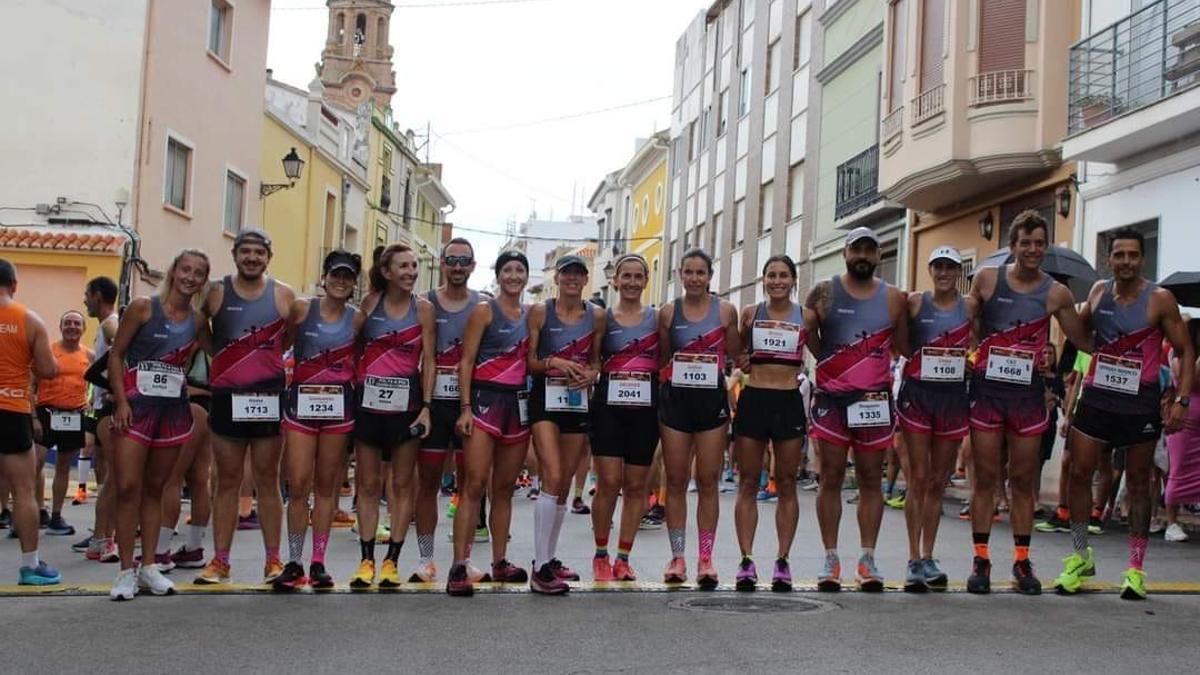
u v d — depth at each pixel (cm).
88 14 1964
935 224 1938
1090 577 738
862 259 709
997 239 1736
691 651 538
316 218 3031
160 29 2012
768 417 718
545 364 709
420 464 716
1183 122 1271
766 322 721
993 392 714
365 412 696
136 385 666
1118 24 1377
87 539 898
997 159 1591
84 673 488
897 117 1853
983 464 716
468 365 696
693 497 1450
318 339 691
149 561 686
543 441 704
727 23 3612
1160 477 1083
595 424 729
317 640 555
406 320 700
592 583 733
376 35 5903
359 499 711
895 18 1967
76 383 993
